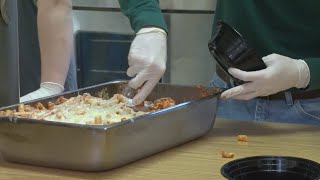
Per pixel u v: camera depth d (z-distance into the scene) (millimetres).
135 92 1508
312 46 1596
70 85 1958
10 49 1319
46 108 1359
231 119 1576
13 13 1309
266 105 1657
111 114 1311
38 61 2223
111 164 1147
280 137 1391
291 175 1144
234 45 1332
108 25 2322
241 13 1633
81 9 2322
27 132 1148
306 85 1435
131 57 1418
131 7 1521
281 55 1479
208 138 1389
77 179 1116
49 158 1155
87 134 1099
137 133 1175
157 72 1397
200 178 1118
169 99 1456
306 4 1558
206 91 1479
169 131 1265
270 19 1610
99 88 1513
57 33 1662
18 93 1365
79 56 2361
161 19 1491
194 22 2199
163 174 1142
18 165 1194
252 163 1156
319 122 1629
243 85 1389
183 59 2240
